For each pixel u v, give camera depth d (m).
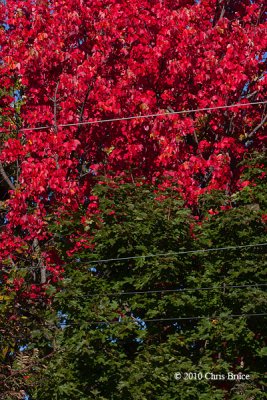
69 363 24.16
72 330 24.58
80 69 29.83
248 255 24.48
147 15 30.67
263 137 30.83
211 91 30.19
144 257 24.33
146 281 24.16
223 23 30.42
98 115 30.42
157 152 29.77
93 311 24.14
